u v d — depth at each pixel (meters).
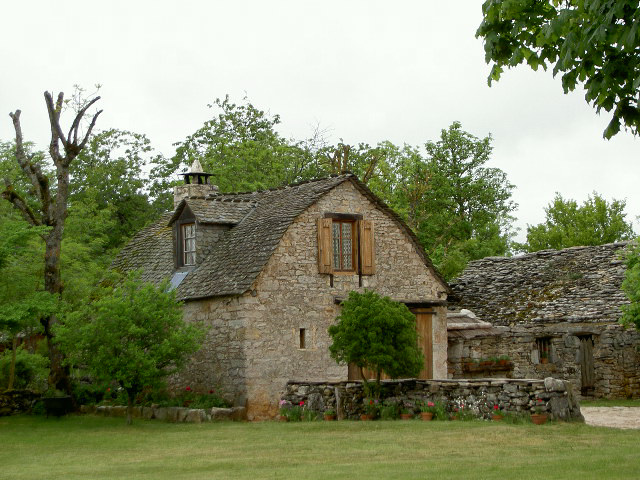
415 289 25.33
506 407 17.73
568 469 11.88
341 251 24.25
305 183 25.80
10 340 27.48
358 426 17.98
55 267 23.33
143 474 13.03
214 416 21.20
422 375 24.92
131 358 19.59
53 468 14.06
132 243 29.72
